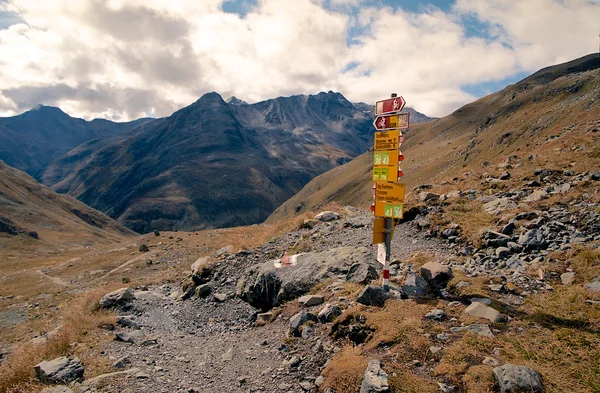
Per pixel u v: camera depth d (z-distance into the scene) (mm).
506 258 12328
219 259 20922
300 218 25734
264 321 12969
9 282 63625
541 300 8844
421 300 9695
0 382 8891
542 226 13328
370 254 14156
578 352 6625
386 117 9844
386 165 9867
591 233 12250
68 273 64250
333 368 7680
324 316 10195
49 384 8727
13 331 26500
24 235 162375
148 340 12383
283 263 15625
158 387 8797
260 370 9219
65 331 12062
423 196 21453
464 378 6383
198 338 13297
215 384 8945
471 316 8484
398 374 6832
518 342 7207
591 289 8820
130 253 69438
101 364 9922
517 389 5773
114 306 17359
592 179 16797
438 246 15258
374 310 9352
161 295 19438
